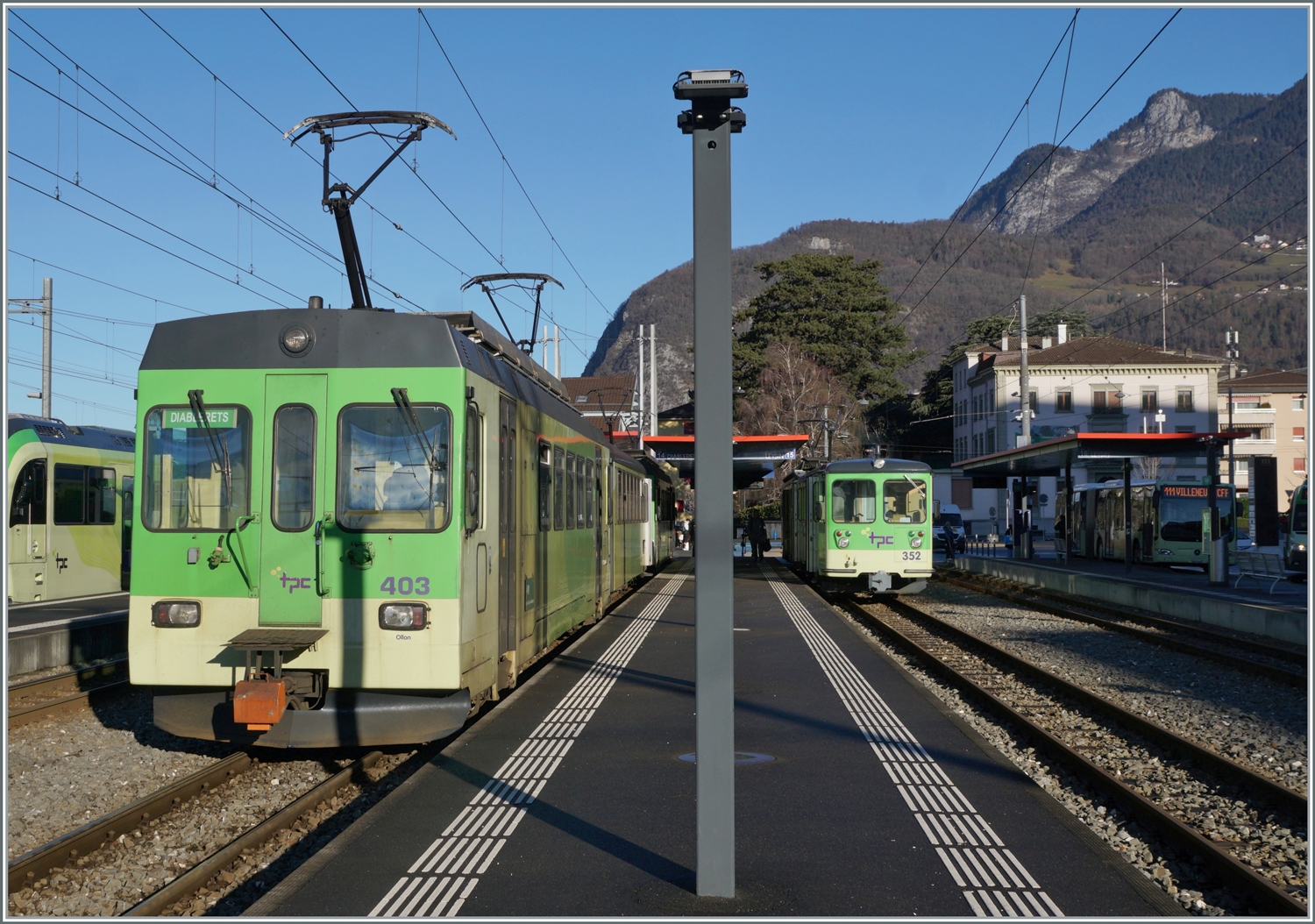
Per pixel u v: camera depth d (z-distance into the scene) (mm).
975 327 93688
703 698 5559
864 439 80438
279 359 8781
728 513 5434
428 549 8578
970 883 5844
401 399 8648
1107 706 11289
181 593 8664
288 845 6930
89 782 8688
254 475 8711
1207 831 7363
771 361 68062
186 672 8633
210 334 8891
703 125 5383
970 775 8266
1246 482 78125
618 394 79812
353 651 8508
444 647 8516
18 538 21328
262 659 8430
